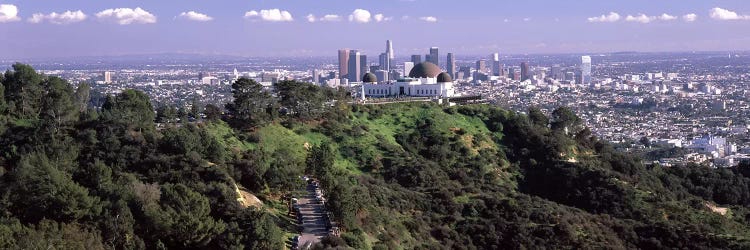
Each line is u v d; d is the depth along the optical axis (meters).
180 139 127.19
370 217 118.81
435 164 168.25
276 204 118.56
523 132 193.88
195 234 92.81
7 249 80.25
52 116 137.12
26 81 147.25
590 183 166.12
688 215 153.25
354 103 198.75
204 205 97.94
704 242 133.38
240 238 93.88
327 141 169.12
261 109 170.38
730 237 137.50
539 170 179.38
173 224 93.19
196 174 115.56
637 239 136.00
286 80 181.00
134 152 125.56
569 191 166.62
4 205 95.25
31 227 87.56
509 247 127.19
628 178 172.88
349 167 160.50
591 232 134.75
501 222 133.12
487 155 180.75
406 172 159.62
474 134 191.25
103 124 135.12
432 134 185.38
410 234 123.69
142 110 147.25
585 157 190.25
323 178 126.12
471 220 134.62
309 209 118.88
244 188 119.88
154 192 101.44
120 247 90.50
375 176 158.75
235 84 168.62
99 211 93.81
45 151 122.12
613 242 132.50
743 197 189.38
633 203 156.12
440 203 142.38
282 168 122.38
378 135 179.12
